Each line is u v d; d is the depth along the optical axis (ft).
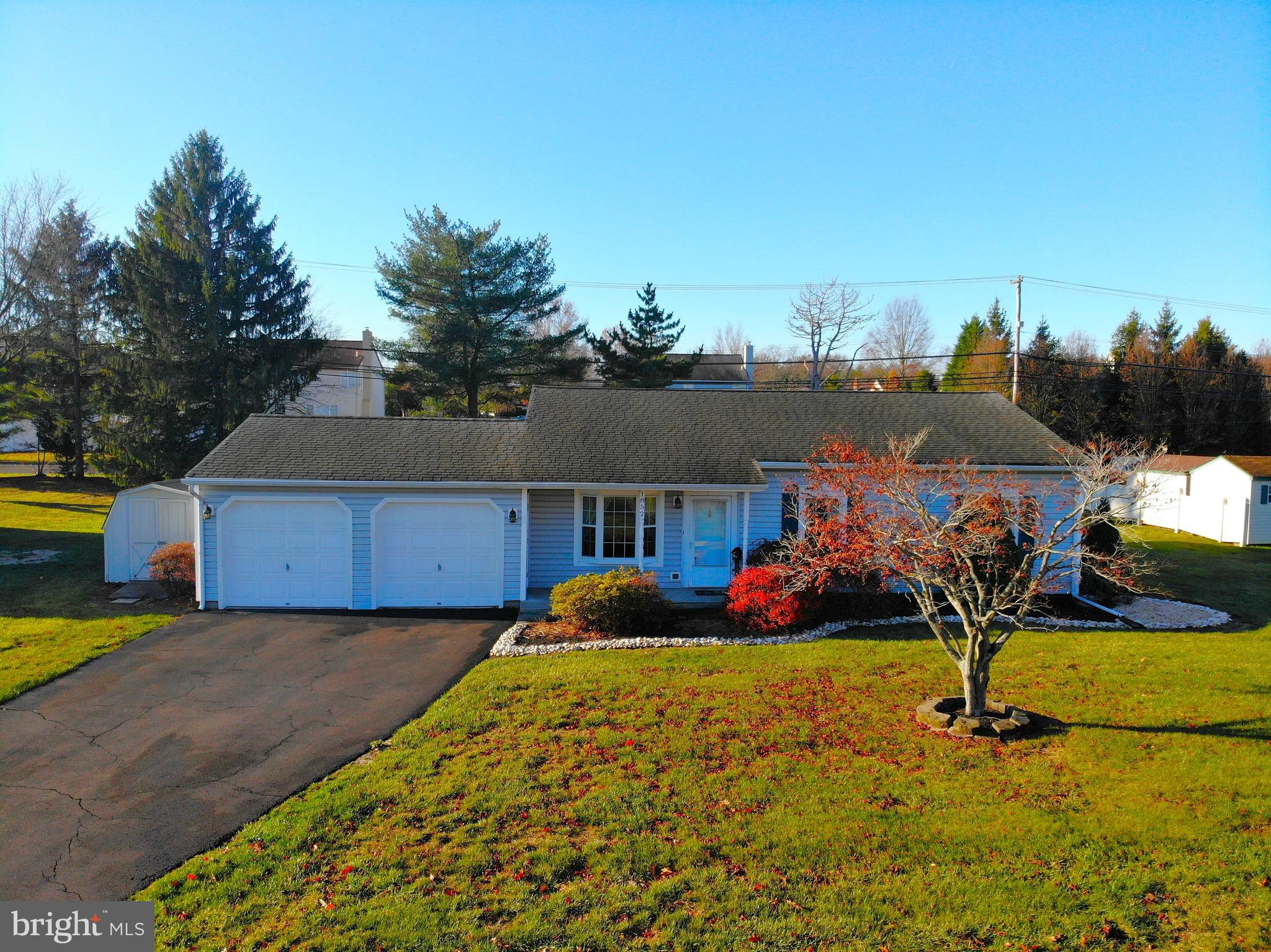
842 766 24.59
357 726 29.45
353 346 146.20
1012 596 31.09
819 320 155.02
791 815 21.22
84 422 116.47
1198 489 91.35
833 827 20.49
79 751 27.02
